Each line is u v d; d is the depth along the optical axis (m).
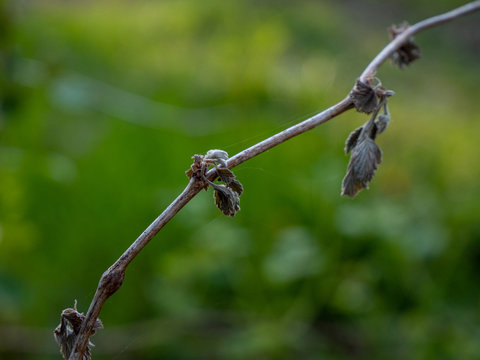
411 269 0.83
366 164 0.37
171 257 0.84
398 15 1.97
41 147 1.02
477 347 0.74
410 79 1.57
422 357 0.74
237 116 1.23
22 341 0.73
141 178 1.02
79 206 0.92
